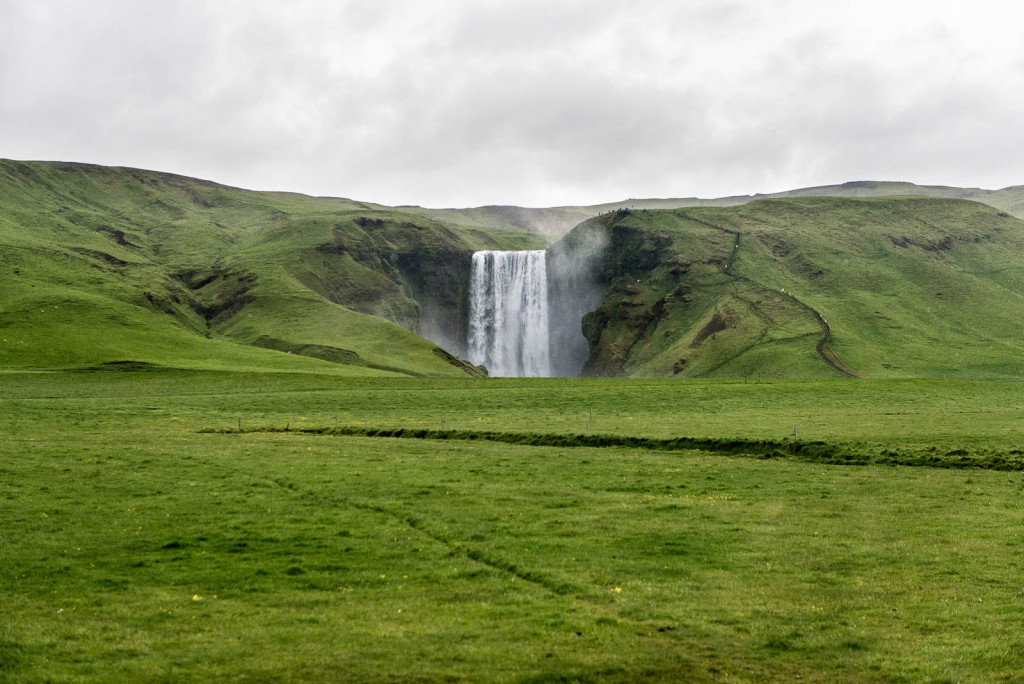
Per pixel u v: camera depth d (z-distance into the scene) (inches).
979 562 1213.1
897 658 883.4
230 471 1983.3
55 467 1982.0
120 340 6909.5
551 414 3321.9
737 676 844.6
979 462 2039.9
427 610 1027.9
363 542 1337.4
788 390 4106.8
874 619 997.2
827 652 902.4
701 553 1275.8
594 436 2564.0
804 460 2197.3
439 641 925.2
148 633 948.6
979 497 1663.4
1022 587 1101.7
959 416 3009.4
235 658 878.4
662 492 1753.2
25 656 874.8
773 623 984.9
